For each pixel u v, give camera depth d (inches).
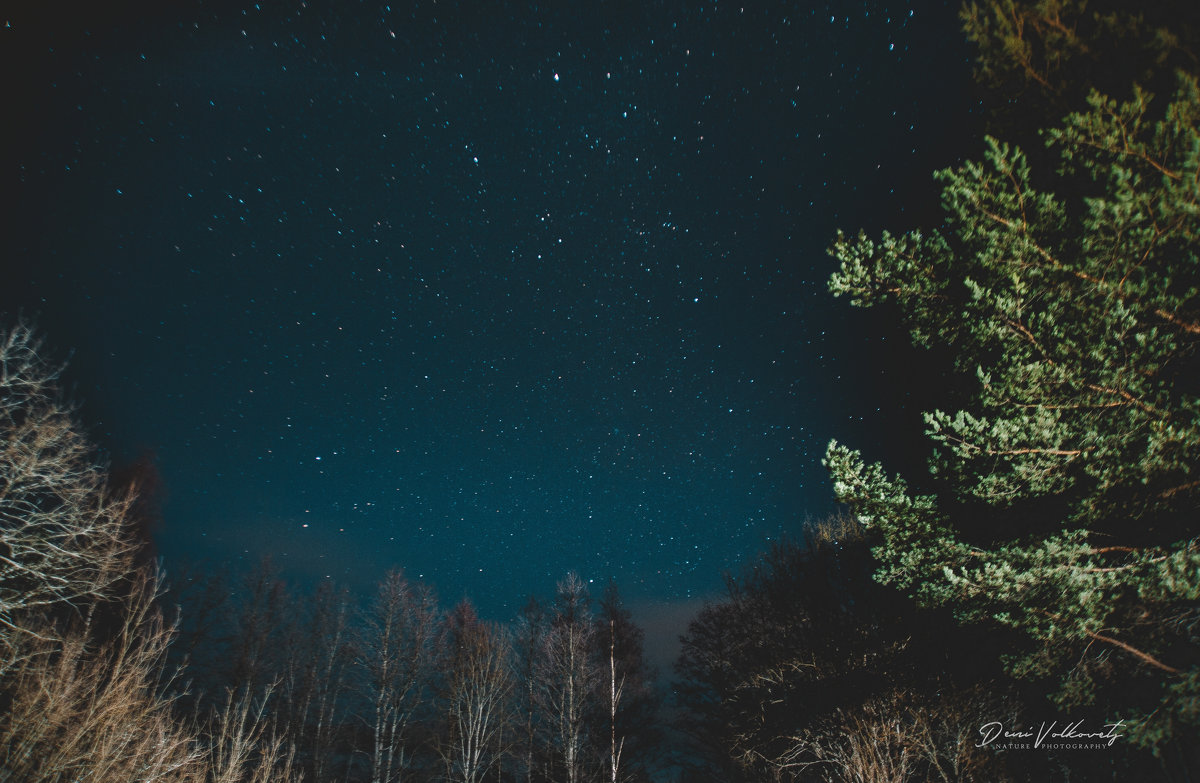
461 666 885.2
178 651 808.9
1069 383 176.1
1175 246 163.6
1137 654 174.2
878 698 362.9
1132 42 169.2
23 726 249.0
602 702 809.5
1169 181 147.3
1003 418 187.8
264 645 963.3
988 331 187.8
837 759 376.5
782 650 480.4
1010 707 284.0
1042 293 180.7
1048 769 265.0
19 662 290.2
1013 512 202.8
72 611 354.9
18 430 352.8
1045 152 192.4
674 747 749.3
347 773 837.2
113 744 263.6
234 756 325.4
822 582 445.7
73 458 376.5
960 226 183.8
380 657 877.2
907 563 205.3
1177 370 175.3
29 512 352.8
